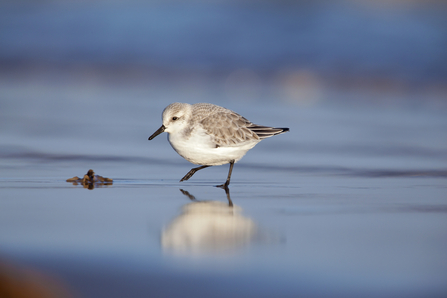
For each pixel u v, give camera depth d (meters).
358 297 5.29
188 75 25.39
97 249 6.47
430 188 10.41
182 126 10.23
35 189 9.86
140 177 11.23
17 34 29.30
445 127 17.23
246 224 7.68
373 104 20.91
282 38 29.28
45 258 6.13
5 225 7.46
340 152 14.10
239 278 5.67
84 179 10.59
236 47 28.58
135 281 5.53
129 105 19.34
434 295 5.34
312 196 9.65
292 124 17.12
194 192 9.92
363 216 8.20
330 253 6.46
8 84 22.58
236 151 10.38
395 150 14.31
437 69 26.02
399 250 6.60
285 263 6.11
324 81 24.75
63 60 26.94
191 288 5.39
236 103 20.09
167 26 30.59
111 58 27.42
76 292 5.22
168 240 6.84
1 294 4.82
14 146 13.75
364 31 29.73
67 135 15.11
